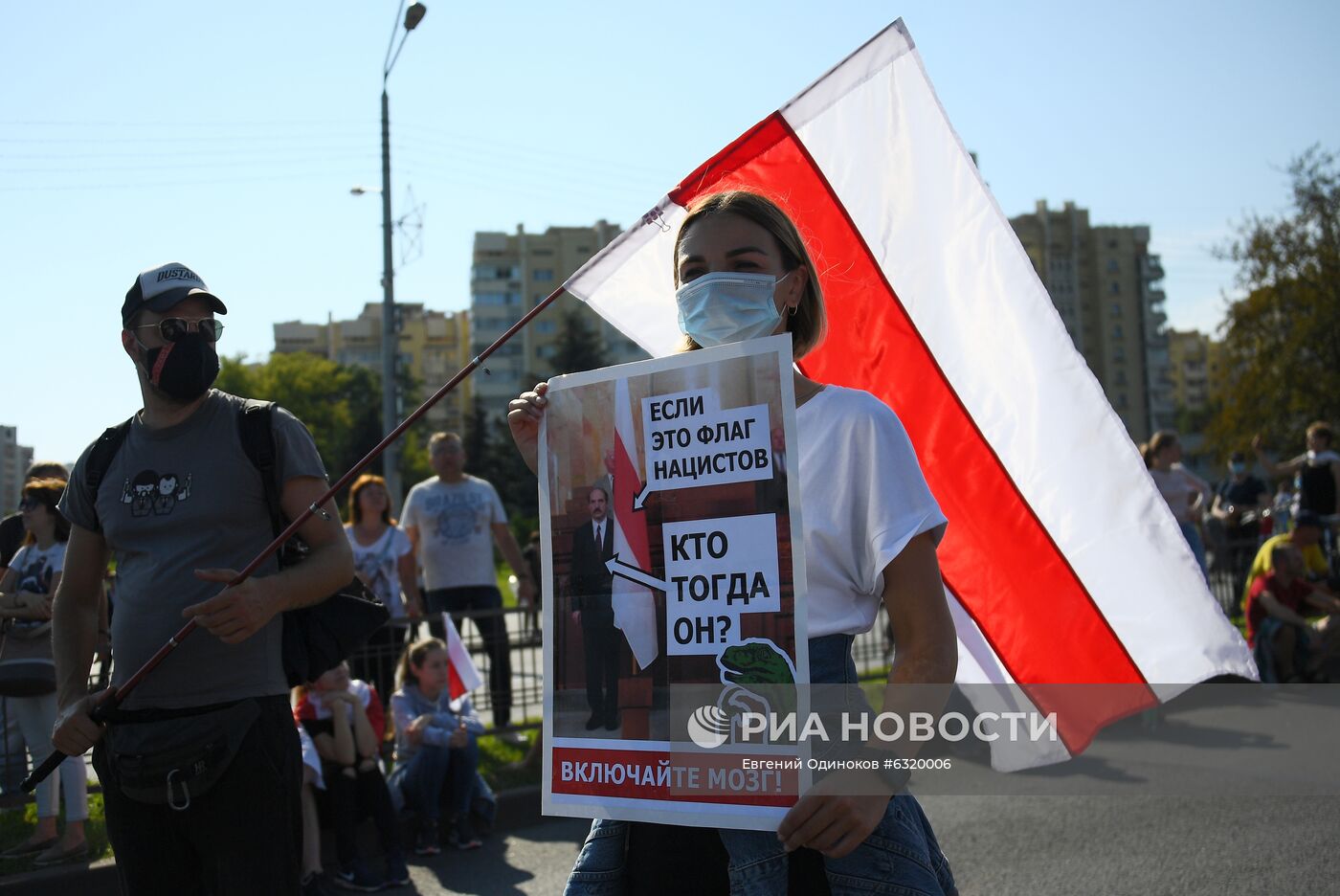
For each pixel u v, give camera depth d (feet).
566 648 7.45
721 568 6.98
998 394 10.23
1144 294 422.82
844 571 6.95
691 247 7.61
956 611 10.41
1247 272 139.85
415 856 20.89
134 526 9.85
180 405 10.09
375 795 19.54
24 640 18.33
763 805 6.71
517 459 217.36
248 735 9.52
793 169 10.47
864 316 10.57
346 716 19.44
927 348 10.41
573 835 21.97
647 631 7.18
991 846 19.20
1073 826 20.11
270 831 9.54
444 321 404.16
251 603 9.07
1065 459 10.03
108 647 18.28
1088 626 10.05
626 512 7.34
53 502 19.13
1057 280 410.93
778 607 6.80
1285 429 141.90
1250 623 33.53
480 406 221.87
